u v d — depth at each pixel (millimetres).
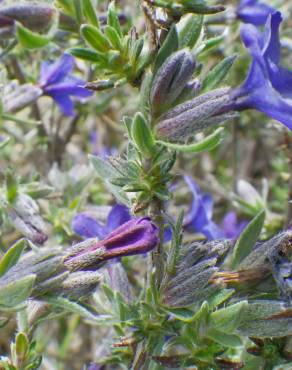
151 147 116
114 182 122
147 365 126
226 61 122
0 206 166
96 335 228
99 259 115
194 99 116
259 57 112
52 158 229
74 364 237
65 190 198
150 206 124
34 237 164
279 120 114
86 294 115
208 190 256
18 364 128
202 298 118
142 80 123
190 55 114
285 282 118
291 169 181
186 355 123
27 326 129
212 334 118
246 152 278
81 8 137
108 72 122
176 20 118
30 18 144
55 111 255
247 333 118
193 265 120
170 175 122
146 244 116
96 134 262
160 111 117
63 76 184
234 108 115
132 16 195
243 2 190
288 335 124
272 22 112
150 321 125
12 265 112
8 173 167
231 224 184
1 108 173
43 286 112
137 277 181
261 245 121
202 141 110
